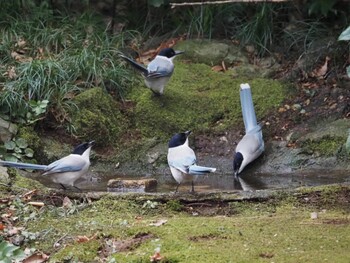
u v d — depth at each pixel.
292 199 9.85
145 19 15.92
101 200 9.88
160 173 12.38
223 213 9.68
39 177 11.75
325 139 12.34
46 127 12.77
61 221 9.28
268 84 13.87
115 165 12.52
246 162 11.93
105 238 8.66
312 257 7.80
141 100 13.38
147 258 7.96
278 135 12.88
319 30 14.88
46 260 8.34
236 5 15.39
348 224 8.86
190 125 13.09
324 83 13.87
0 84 12.90
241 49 14.98
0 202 9.84
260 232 8.62
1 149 12.01
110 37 14.85
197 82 13.99
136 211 9.69
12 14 15.10
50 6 15.53
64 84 13.06
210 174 12.21
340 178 11.52
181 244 8.24
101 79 13.43
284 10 15.38
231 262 7.71
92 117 12.79
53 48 14.31
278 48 14.96
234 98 13.54
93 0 16.19
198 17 15.50
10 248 8.02
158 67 12.98
